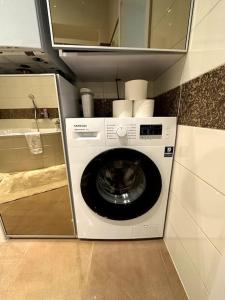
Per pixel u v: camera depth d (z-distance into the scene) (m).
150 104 0.95
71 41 0.80
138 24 0.81
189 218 0.80
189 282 0.80
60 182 1.01
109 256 1.05
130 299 0.83
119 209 1.03
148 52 0.86
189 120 0.79
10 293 0.86
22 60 0.97
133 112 1.00
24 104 0.87
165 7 0.79
